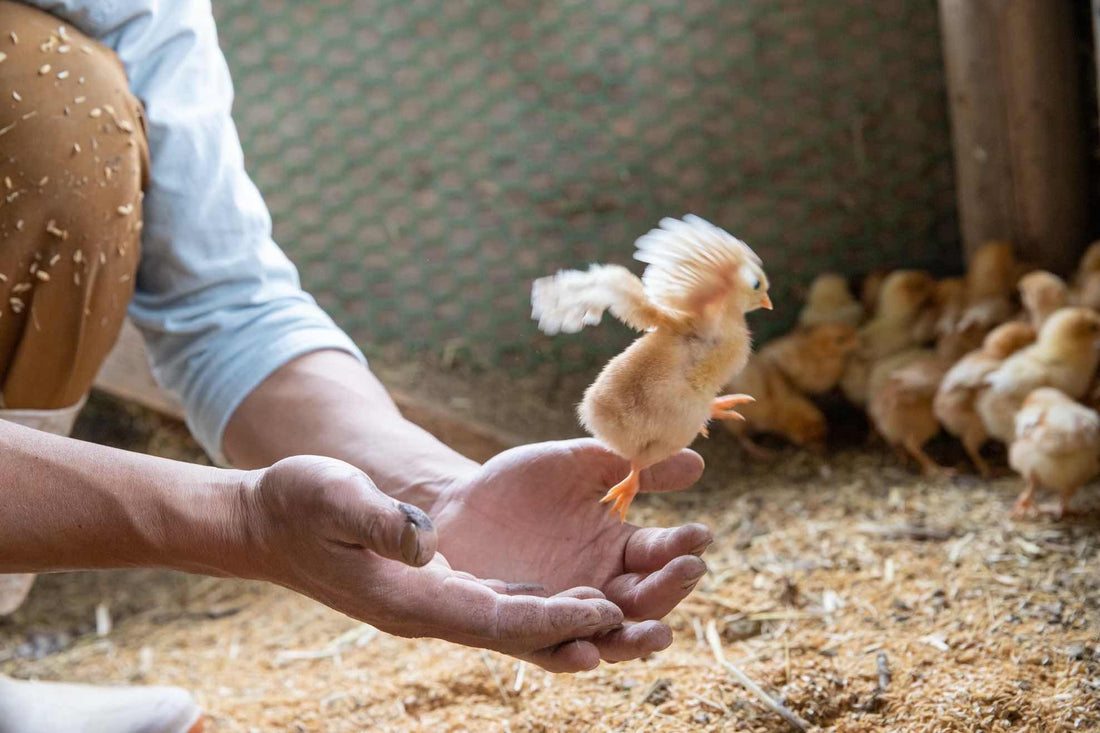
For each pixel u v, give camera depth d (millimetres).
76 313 921
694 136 1859
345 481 737
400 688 1088
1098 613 1082
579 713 1024
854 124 1816
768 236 1877
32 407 950
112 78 913
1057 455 1254
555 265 1918
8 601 1021
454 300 1941
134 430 1762
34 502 747
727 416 816
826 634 1095
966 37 1615
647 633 763
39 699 984
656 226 1893
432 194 1919
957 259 1843
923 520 1312
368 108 1899
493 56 1865
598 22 1835
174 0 971
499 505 856
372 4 1859
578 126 1877
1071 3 1599
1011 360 1405
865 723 986
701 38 1820
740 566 1245
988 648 1046
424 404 1639
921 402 1473
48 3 919
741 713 1003
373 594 752
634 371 774
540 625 752
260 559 766
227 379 952
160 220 962
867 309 1759
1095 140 1658
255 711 1090
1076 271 1653
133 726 989
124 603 1400
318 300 1967
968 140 1660
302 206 1943
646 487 852
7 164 884
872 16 1773
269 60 1894
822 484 1488
